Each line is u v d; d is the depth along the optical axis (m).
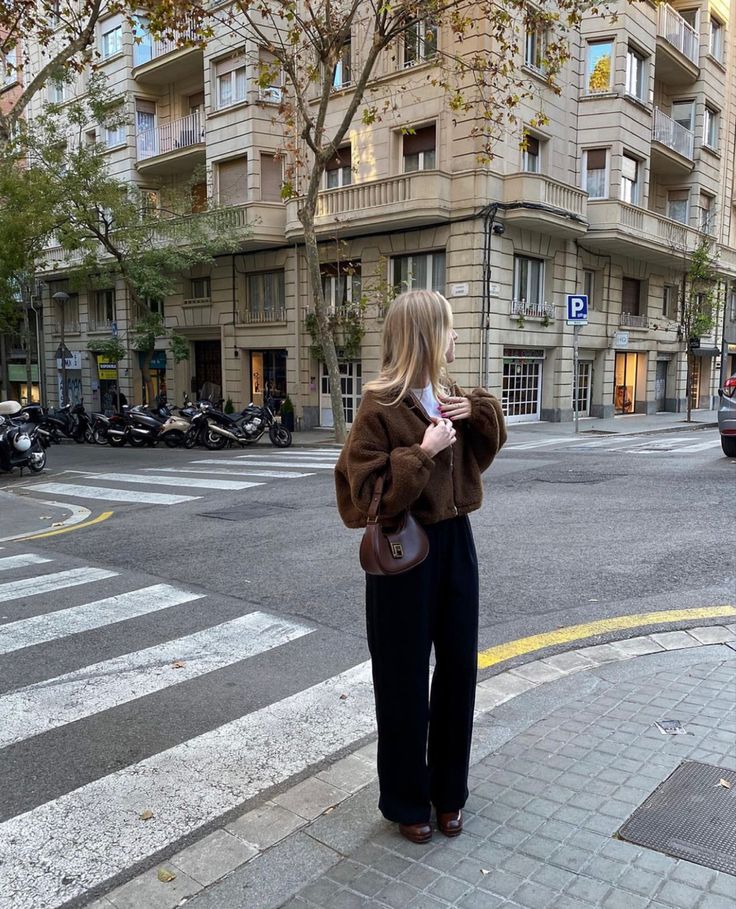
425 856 2.32
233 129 22.45
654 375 27.03
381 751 2.43
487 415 2.37
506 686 3.59
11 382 36.50
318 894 2.18
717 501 7.95
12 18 15.95
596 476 10.15
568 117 21.44
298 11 20.34
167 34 13.30
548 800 2.56
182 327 26.11
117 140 26.84
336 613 4.89
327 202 20.19
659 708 3.21
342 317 20.53
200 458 15.40
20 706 3.62
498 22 14.70
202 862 2.38
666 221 24.14
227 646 4.36
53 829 2.62
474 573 2.46
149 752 3.15
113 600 5.36
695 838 2.30
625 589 5.07
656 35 23.31
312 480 11.17
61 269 28.12
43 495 10.91
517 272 20.09
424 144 19.34
